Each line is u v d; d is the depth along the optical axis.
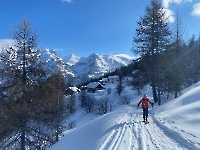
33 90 12.22
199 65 39.28
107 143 7.06
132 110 17.92
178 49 22.83
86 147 7.61
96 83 89.00
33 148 12.68
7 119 11.17
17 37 11.80
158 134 7.92
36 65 12.55
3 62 11.51
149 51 22.66
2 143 11.55
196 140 6.27
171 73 22.30
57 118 15.02
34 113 11.97
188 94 15.99
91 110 52.62
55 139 14.67
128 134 8.12
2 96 11.71
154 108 18.55
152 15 22.12
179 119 9.88
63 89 17.17
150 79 23.09
